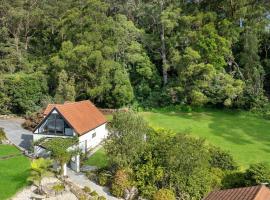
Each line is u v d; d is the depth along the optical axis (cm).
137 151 3186
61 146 3481
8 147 4316
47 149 3556
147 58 6462
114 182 3080
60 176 3347
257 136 4556
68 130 4019
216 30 6175
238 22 6669
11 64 6869
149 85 6575
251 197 1984
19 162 3766
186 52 5881
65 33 6838
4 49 7006
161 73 6956
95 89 5994
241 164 3588
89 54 6116
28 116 5800
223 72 5994
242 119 5378
